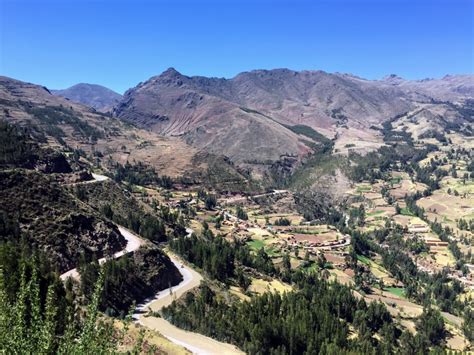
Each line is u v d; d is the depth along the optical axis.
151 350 33.56
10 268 75.44
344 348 130.00
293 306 151.12
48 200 149.62
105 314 111.31
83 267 124.62
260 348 124.06
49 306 30.70
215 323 127.38
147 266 149.12
